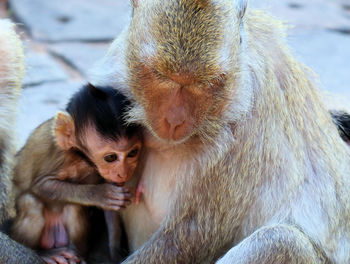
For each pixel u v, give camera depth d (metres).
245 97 8.98
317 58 19.86
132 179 9.78
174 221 9.42
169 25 8.16
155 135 8.56
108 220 10.02
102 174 9.41
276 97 9.36
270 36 9.71
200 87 8.12
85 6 22.86
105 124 9.20
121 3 23.47
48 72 17.53
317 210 9.57
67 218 10.00
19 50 10.47
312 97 9.93
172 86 8.10
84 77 17.59
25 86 16.45
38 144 10.07
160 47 8.05
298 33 21.77
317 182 9.65
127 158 9.26
